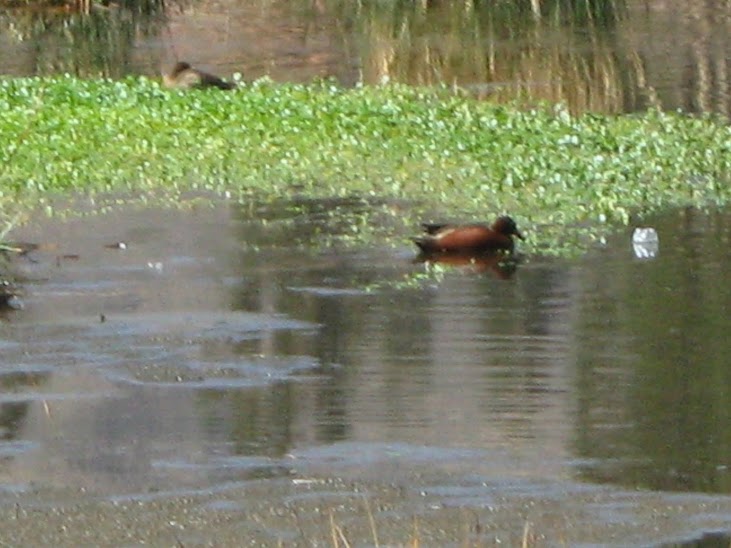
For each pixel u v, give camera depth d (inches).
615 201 1159.0
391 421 692.1
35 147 1290.6
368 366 770.8
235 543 565.0
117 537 571.2
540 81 1742.1
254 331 828.0
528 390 737.0
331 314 863.7
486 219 1101.7
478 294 908.0
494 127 1390.3
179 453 652.7
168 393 729.6
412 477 625.9
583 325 842.8
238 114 1432.1
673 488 618.2
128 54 1939.0
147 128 1371.8
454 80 1749.5
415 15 2251.5
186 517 587.5
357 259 989.8
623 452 654.5
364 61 1887.3
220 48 1995.6
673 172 1250.6
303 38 2070.6
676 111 1525.6
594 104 1588.3
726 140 1368.1
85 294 895.1
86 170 1226.6
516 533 573.6
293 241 1035.9
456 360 780.0
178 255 991.6
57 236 1033.5
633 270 964.0
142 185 1194.0
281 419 692.7
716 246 1025.5
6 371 756.6
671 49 1977.1
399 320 852.0
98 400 719.1
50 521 584.1
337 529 565.3
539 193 1179.3
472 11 2276.1
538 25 2169.0
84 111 1425.9
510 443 665.0
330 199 1162.0
